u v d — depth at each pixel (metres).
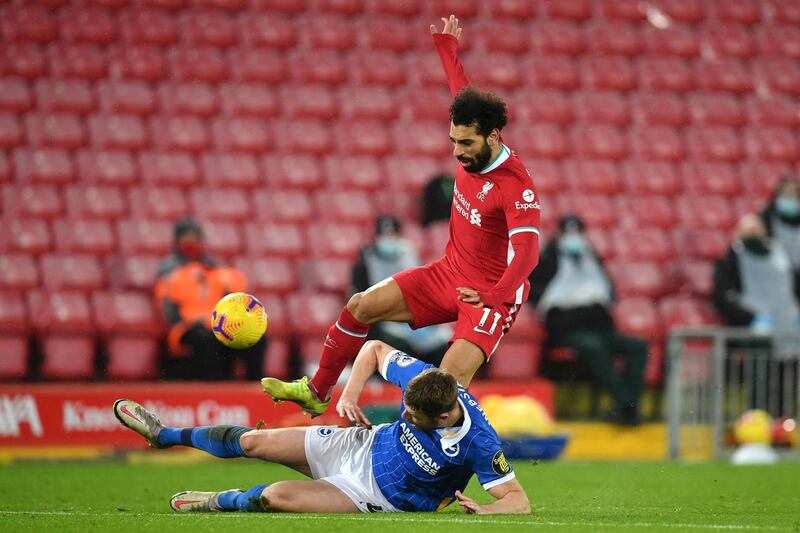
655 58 62.31
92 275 46.72
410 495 20.84
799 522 21.48
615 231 53.84
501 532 17.94
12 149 50.47
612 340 44.97
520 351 46.59
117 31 55.44
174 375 42.38
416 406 19.36
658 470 37.78
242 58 56.56
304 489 20.77
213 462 40.44
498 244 23.00
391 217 45.19
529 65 60.31
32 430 39.06
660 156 58.28
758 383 44.59
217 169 52.38
